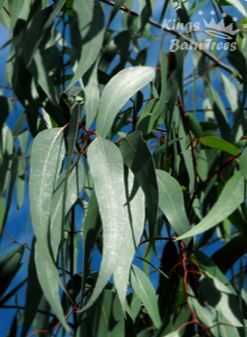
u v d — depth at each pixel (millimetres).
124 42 1242
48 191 883
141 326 1201
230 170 1332
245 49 1245
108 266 826
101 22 993
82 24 995
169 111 1122
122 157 898
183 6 1195
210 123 1411
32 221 862
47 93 1006
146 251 1063
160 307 1107
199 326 1035
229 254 1167
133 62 1324
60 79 1064
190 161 1233
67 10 1078
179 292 1104
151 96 1245
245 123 1312
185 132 1284
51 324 1030
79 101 1021
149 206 898
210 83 1346
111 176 878
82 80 989
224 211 994
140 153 911
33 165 889
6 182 1151
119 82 956
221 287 1051
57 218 896
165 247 1155
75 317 998
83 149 931
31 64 1012
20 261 1075
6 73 1253
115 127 1209
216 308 1034
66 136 941
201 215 1324
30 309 901
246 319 1161
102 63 1284
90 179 1260
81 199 1151
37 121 1064
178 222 1012
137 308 1130
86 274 898
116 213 858
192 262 1104
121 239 845
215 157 1343
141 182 902
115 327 984
